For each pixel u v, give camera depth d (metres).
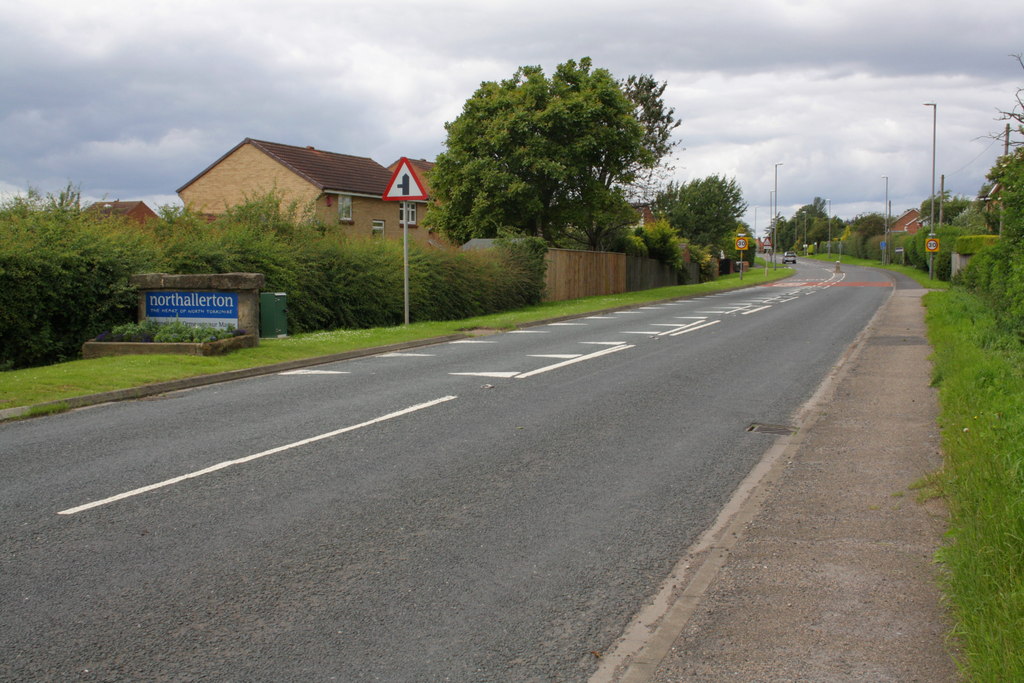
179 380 11.82
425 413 9.51
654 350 15.70
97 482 6.68
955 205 81.19
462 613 4.23
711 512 5.89
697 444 7.99
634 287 44.62
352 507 6.01
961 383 9.03
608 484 6.61
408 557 5.02
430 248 24.83
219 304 15.39
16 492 6.41
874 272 71.06
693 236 70.62
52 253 14.33
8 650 3.85
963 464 5.57
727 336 18.36
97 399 10.59
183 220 18.75
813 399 10.38
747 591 4.34
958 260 40.19
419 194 19.94
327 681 3.56
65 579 4.68
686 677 3.49
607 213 39.78
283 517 5.78
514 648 3.85
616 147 36.06
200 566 4.88
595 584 4.60
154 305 15.74
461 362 14.24
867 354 14.48
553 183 35.22
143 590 4.53
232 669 3.67
